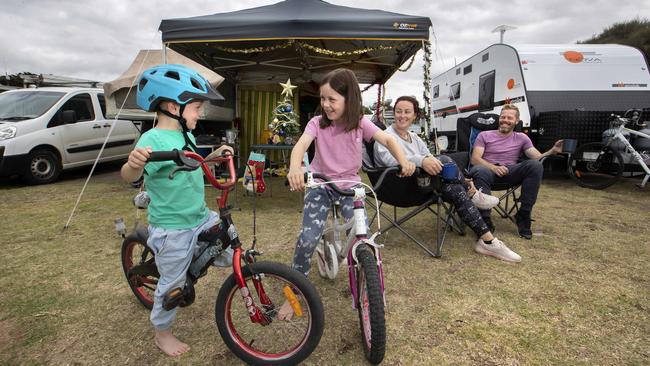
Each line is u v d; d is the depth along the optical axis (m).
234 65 7.17
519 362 1.85
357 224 1.88
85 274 2.90
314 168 2.30
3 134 6.25
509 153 3.86
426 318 2.24
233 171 1.77
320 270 2.69
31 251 3.38
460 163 4.09
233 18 4.71
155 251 1.78
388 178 3.07
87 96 7.56
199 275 1.91
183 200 1.75
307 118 8.59
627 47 7.29
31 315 2.33
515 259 3.02
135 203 1.97
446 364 1.85
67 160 7.08
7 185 6.66
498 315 2.26
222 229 1.79
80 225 4.16
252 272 1.73
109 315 2.33
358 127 2.13
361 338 2.05
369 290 1.71
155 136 1.69
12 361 1.91
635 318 2.21
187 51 5.90
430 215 4.52
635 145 5.84
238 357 1.86
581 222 4.11
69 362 1.91
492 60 7.93
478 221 3.11
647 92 6.94
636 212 4.50
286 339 2.04
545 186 6.27
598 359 1.86
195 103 1.76
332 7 5.60
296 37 4.54
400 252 3.28
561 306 2.35
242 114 7.85
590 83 6.94
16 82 12.16
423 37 4.63
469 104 9.11
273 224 4.14
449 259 3.11
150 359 1.92
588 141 6.21
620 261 3.03
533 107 6.84
